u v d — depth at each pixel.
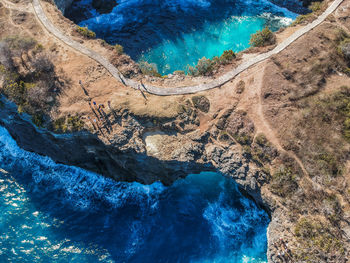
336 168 39.50
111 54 49.72
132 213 43.84
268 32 51.31
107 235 41.94
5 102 44.59
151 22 63.19
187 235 41.94
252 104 44.84
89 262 39.62
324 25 52.38
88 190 46.16
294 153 41.00
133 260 39.91
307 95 44.72
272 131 42.72
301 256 36.09
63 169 48.22
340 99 43.94
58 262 39.47
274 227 38.97
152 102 44.66
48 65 46.72
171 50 58.84
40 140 46.41
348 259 34.97
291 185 39.34
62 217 43.53
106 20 63.34
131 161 42.94
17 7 55.03
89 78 46.81
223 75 48.06
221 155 41.94
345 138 41.28
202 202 44.59
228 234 41.94
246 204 43.81
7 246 40.50
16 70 46.81
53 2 57.00
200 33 61.19
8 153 49.66
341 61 48.12
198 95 45.91
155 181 46.06
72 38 51.25
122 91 45.84
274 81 46.22
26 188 46.19
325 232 36.56
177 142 42.81
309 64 47.28
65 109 44.00
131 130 42.50
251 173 40.94
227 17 63.47
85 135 42.81
